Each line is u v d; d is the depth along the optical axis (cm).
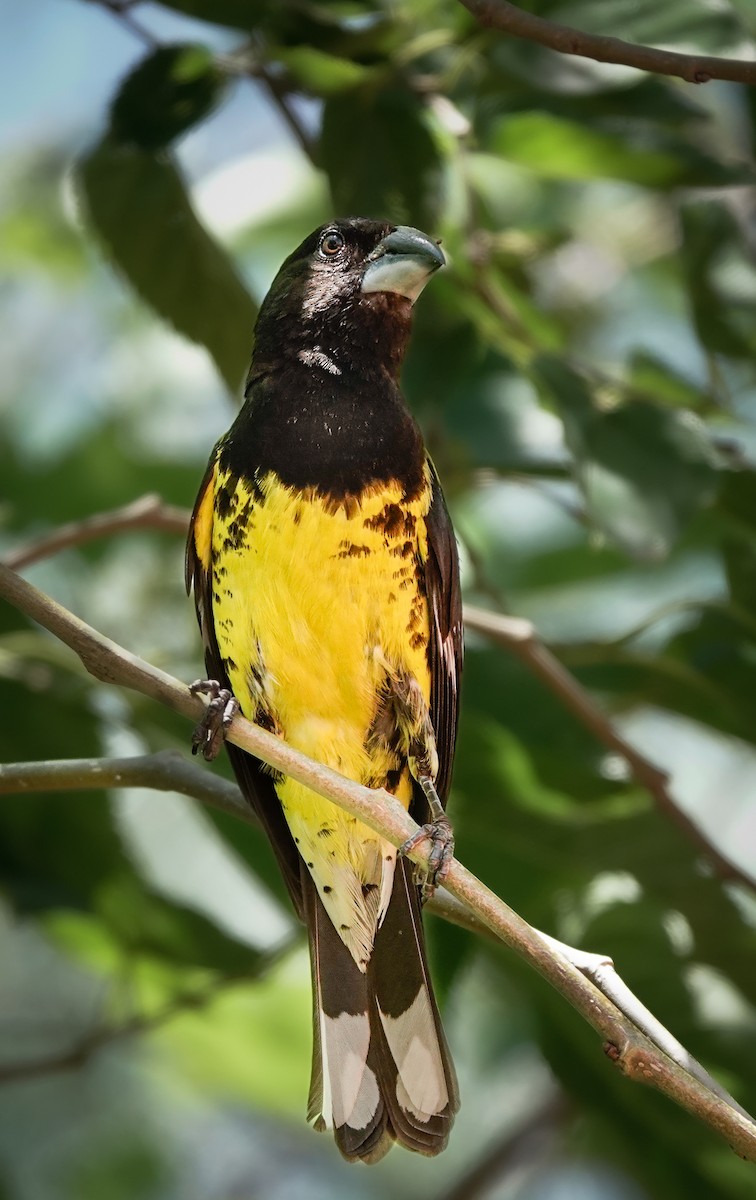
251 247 1448
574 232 1309
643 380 1068
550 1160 1528
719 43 950
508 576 1446
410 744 884
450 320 1037
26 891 1145
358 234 941
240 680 890
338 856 884
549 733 1136
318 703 881
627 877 1038
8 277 1650
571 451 919
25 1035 1609
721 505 1020
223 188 1458
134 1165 1639
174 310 1062
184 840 1355
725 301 1064
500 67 948
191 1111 1709
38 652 1079
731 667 1066
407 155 969
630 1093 1037
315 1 977
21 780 794
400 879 876
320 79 965
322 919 878
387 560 863
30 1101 1627
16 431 1514
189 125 977
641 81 979
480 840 1059
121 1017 1282
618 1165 1274
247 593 870
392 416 894
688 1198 1060
